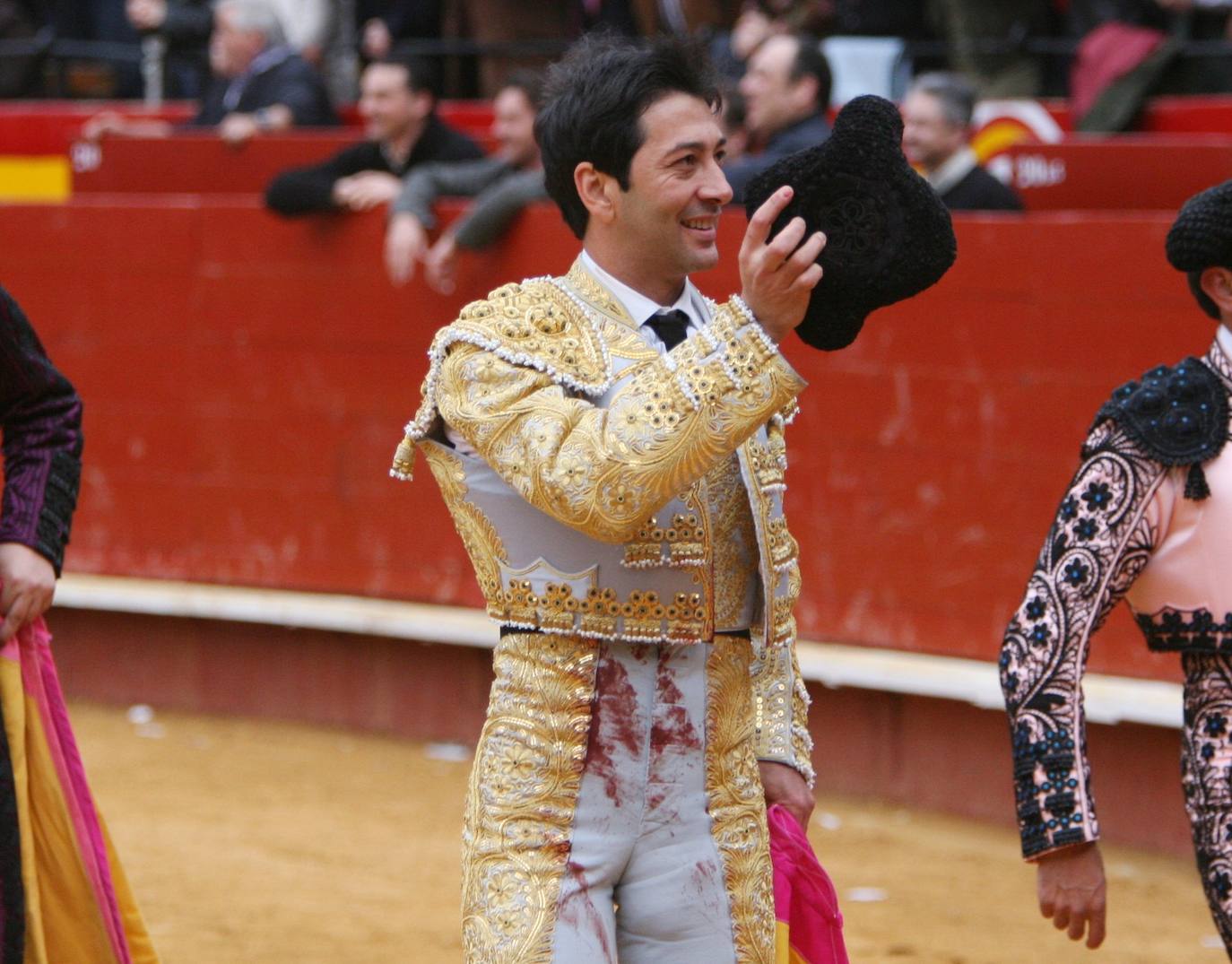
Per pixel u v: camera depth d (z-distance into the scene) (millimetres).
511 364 6660
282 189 19375
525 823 6898
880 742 17047
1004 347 16250
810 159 6195
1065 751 7340
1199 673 7516
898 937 13445
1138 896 14484
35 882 8875
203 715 20594
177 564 20688
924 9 23578
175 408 20609
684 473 6176
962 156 17109
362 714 19797
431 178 18875
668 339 7090
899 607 16922
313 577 20000
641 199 6828
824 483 17250
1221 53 20781
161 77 28797
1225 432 7383
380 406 19453
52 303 21125
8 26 29531
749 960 7090
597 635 6867
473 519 7027
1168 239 7586
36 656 9227
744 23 21766
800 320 6297
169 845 15688
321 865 15172
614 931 6965
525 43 25000
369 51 25844
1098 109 20812
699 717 7039
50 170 26969
